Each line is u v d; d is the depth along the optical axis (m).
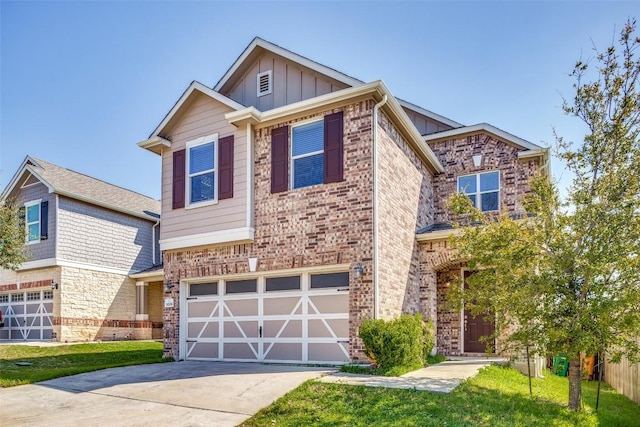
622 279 7.53
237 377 9.50
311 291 11.56
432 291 13.59
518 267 8.18
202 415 7.21
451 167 16.03
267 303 12.18
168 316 13.54
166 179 13.92
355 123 11.25
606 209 7.70
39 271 19.80
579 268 7.66
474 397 7.58
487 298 8.38
